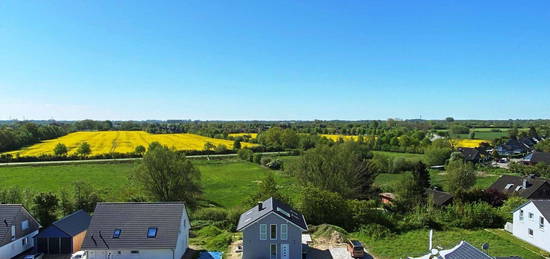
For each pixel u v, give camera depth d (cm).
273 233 3291
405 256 3372
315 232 4025
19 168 9475
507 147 13925
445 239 3862
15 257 3406
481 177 9000
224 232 4191
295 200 5466
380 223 4275
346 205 4394
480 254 2450
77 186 5159
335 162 6062
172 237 3250
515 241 3859
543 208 3656
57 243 3516
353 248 3300
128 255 3219
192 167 5922
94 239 3241
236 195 6894
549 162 10169
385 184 7638
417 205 4934
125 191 5897
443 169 10350
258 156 11181
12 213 3481
